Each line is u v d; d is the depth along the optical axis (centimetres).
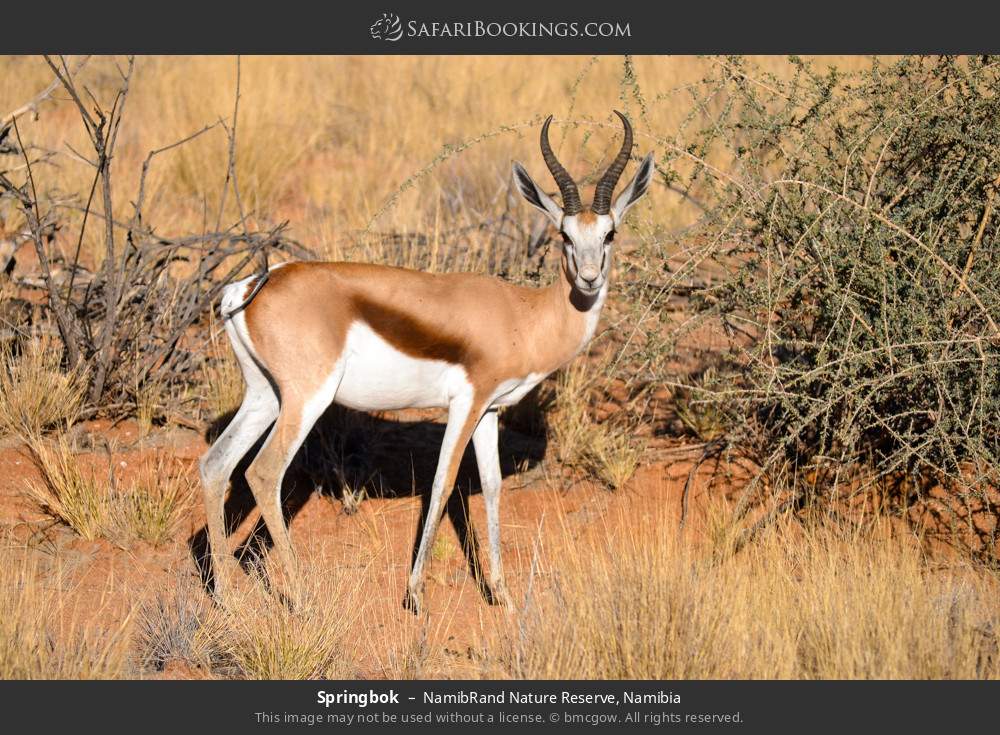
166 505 1838
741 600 1552
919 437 1872
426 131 4141
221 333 2428
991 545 1820
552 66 4884
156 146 3638
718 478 2055
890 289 1847
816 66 3559
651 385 2167
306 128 4122
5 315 2305
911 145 1933
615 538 1903
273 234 2267
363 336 1655
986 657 1491
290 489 2022
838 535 1820
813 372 1777
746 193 1889
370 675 1499
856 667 1458
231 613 1555
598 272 1630
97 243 2884
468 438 1714
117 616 1602
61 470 1898
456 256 2612
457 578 1819
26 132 3597
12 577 1639
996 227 1905
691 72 4319
